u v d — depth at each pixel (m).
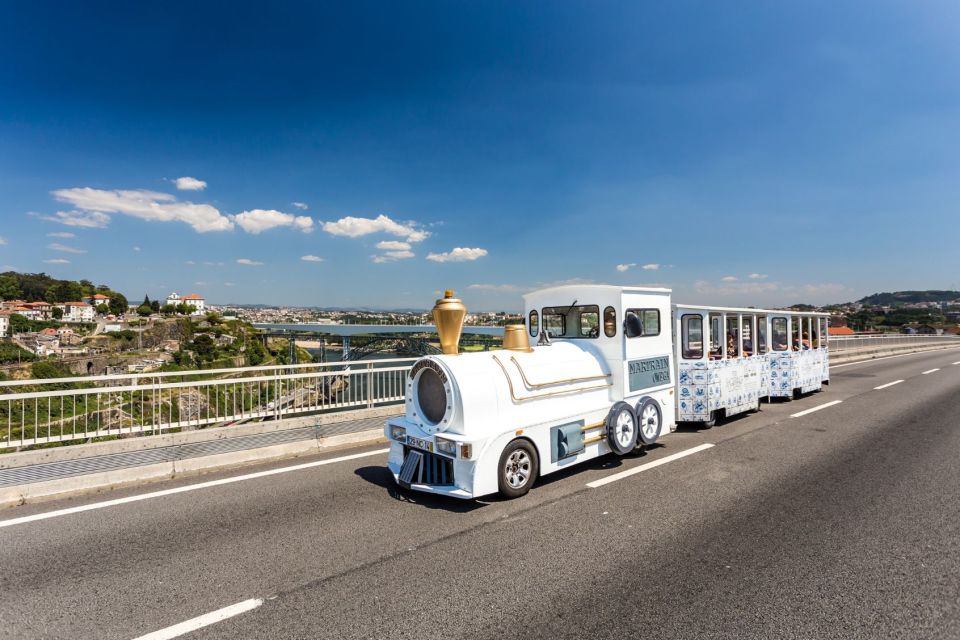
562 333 7.38
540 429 5.47
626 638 2.82
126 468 5.78
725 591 3.32
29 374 53.47
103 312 133.25
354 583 3.47
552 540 4.16
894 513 4.70
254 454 6.66
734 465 6.42
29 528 4.48
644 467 6.36
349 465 6.52
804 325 13.12
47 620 3.05
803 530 4.33
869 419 9.49
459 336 5.87
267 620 3.03
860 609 3.10
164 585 3.46
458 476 4.95
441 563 3.76
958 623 2.95
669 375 7.41
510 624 2.96
